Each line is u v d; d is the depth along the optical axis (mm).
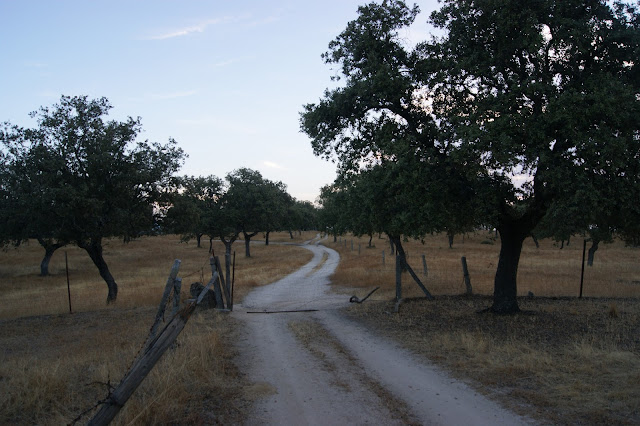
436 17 10195
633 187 7984
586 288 16594
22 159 16594
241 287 20062
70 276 35719
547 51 9367
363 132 11219
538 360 6617
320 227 38219
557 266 29953
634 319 9812
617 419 4523
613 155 7711
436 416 4855
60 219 16812
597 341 7836
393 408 5129
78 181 17109
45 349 9133
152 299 15836
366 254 46438
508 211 10406
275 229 54438
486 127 8133
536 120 8219
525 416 4738
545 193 9219
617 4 8984
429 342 8359
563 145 8562
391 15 10438
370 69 10266
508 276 10836
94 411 4863
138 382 3633
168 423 4637
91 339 9711
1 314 14805
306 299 16422
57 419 4641
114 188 17562
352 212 18422
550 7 8938
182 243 80062
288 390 5805
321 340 8914
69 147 16859
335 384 6059
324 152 11516
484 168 8734
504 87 9867
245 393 5652
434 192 9180
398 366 6906
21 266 42938
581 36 8602
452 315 10961
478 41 9922
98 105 17781
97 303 17109
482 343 7625
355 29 10602
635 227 10125
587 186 7586
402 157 9031
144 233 20453
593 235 11992
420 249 54906
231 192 49375
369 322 10789
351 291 18516
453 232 11953
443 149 9773
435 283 18844
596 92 7789
